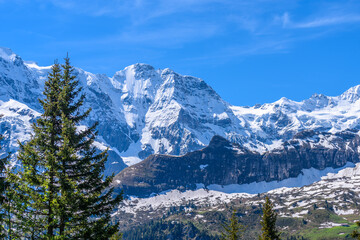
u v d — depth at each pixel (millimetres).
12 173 49125
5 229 47500
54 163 50219
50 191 49594
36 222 49031
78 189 51500
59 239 48562
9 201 48094
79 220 50906
